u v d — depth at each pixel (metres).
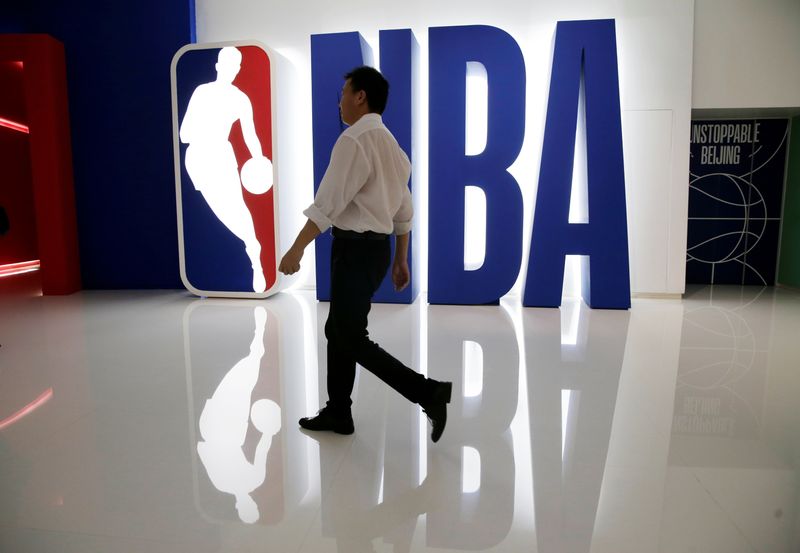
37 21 5.67
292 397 2.71
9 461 2.06
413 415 2.49
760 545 1.53
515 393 2.76
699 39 5.21
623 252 4.78
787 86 5.20
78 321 4.40
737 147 6.07
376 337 3.86
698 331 4.05
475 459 2.06
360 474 1.95
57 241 5.58
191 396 2.73
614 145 4.70
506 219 4.84
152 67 5.64
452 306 4.95
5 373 3.09
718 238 6.24
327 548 1.53
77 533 1.61
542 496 1.80
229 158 5.24
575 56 4.69
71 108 5.75
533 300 4.92
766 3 5.12
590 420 2.43
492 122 4.77
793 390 2.80
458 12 5.39
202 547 1.54
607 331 4.04
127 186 5.83
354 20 5.52
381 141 1.95
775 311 4.78
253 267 5.32
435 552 1.51
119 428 2.35
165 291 5.82
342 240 2.01
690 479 1.91
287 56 5.67
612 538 1.57
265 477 1.93
